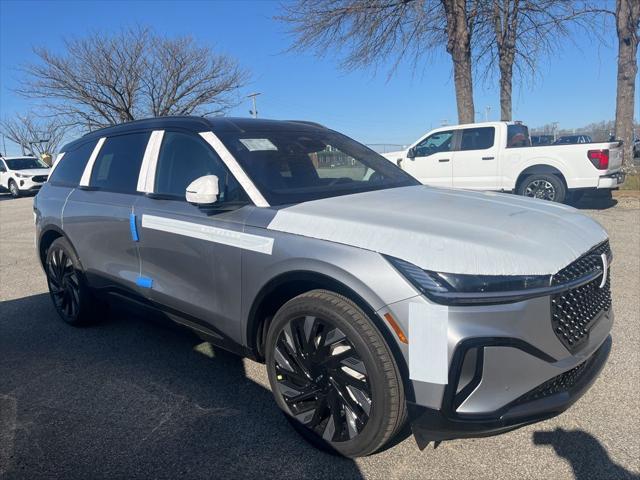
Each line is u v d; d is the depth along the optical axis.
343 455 2.62
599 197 11.98
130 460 2.73
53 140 48.19
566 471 2.54
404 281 2.30
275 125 3.81
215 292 3.12
